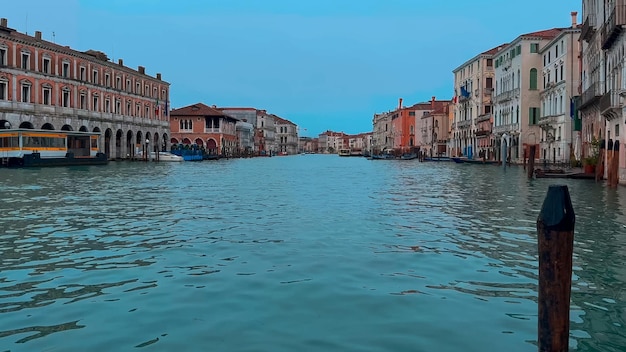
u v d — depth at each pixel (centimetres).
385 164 7294
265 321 625
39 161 4612
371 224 1345
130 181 3031
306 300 704
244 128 12725
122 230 1252
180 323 619
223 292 739
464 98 8231
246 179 3391
